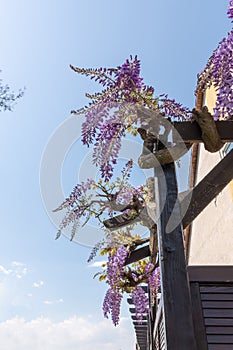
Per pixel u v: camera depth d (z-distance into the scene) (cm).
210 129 182
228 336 233
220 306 245
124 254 281
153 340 540
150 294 402
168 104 184
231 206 419
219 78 193
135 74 174
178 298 154
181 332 147
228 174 225
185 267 159
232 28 194
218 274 258
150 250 279
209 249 492
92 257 240
